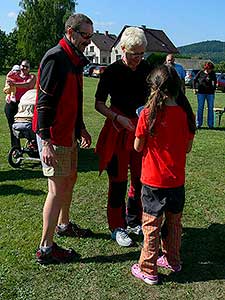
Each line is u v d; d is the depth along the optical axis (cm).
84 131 418
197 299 332
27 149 737
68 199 423
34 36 6950
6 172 691
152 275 352
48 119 352
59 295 335
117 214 430
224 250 414
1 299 327
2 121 1242
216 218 495
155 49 6888
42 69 350
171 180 341
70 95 359
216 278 363
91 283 352
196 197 569
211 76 1201
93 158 793
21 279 355
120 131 407
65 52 356
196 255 403
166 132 337
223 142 978
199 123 1230
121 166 416
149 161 346
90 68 4450
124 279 359
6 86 780
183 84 346
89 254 401
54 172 364
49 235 378
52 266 377
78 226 452
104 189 600
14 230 452
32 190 593
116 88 405
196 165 749
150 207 347
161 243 389
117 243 423
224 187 618
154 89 334
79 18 355
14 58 6700
